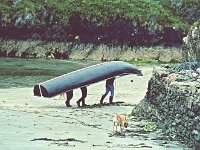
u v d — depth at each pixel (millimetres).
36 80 56594
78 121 26969
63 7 107875
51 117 28375
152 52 102312
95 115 29719
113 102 36094
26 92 42500
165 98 23766
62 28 106188
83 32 105750
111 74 35719
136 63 92062
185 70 26406
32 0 111062
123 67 37062
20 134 21938
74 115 29531
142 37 104312
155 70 27547
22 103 35219
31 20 106562
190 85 21125
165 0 115812
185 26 106375
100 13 106562
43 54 103750
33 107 33125
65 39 105625
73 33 105938
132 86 46438
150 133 22406
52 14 106812
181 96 20609
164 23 105312
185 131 19578
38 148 18672
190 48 36938
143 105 28109
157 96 25891
